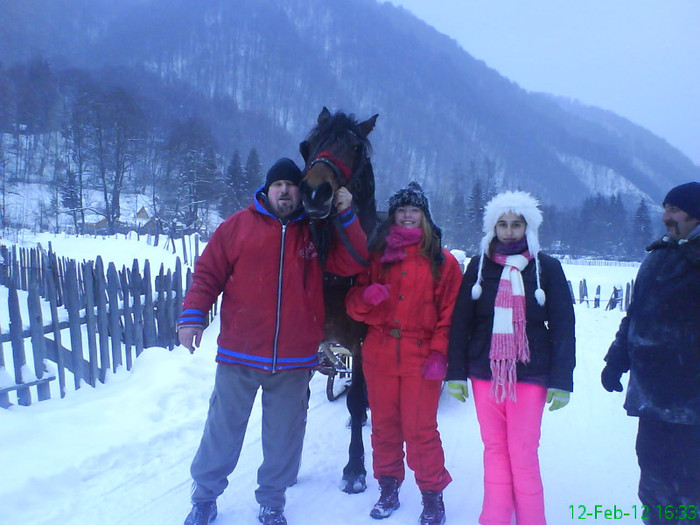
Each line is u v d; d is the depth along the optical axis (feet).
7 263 33.09
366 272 10.64
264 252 9.30
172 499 10.86
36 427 12.89
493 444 9.47
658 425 8.34
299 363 9.52
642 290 8.63
